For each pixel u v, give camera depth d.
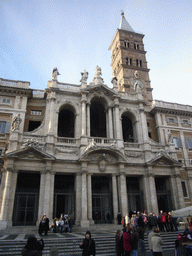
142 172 32.84
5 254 14.41
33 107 35.22
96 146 30.44
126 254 11.62
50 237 18.91
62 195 31.67
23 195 28.59
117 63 55.06
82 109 33.41
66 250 15.63
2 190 26.59
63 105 33.84
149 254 15.25
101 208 31.00
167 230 22.95
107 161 31.30
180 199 32.56
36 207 28.39
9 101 32.97
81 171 29.50
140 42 57.47
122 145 33.03
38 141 30.09
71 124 38.62
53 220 25.84
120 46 53.84
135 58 54.03
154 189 31.89
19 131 31.41
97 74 37.19
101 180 33.41
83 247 9.88
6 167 27.30
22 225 26.98
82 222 26.88
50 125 30.98
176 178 33.69
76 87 35.44
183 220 31.06
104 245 17.12
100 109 40.25
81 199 28.41
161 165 33.88
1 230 24.00
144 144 34.41
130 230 12.12
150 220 21.38
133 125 37.50
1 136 30.84
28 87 34.38
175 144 40.09
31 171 28.58
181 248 13.12
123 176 30.94
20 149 27.72
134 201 33.91
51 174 28.64
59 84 34.81
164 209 34.34
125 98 37.22
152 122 41.44
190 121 42.91
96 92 35.44
